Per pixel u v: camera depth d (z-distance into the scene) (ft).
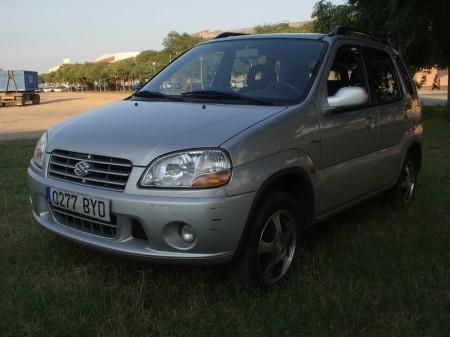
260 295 11.01
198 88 13.83
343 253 13.50
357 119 13.89
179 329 9.55
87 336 9.36
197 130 10.46
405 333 9.71
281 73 13.19
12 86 132.67
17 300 10.53
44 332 9.34
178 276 11.76
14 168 26.27
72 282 11.31
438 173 24.81
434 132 44.52
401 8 43.47
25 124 67.05
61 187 10.85
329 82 13.17
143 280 11.14
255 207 10.43
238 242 10.22
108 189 10.21
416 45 50.16
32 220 15.96
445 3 40.47
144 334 9.44
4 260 12.75
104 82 404.16
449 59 51.13
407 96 17.58
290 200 11.51
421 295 11.13
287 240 11.78
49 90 426.10
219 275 11.76
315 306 10.48
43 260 12.81
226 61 14.35
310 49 13.75
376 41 16.84
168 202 9.64
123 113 12.17
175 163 9.84
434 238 14.69
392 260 12.98
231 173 9.90
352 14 58.59
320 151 12.32
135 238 10.25
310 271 12.14
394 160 16.48
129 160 10.07
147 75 303.07
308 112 12.03
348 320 10.11
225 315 10.09
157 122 11.11
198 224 9.63
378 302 10.75
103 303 10.28
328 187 12.82
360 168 14.26
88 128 11.44
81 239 10.74
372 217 16.92
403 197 18.15
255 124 10.79
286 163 11.09
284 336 9.61
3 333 9.37
